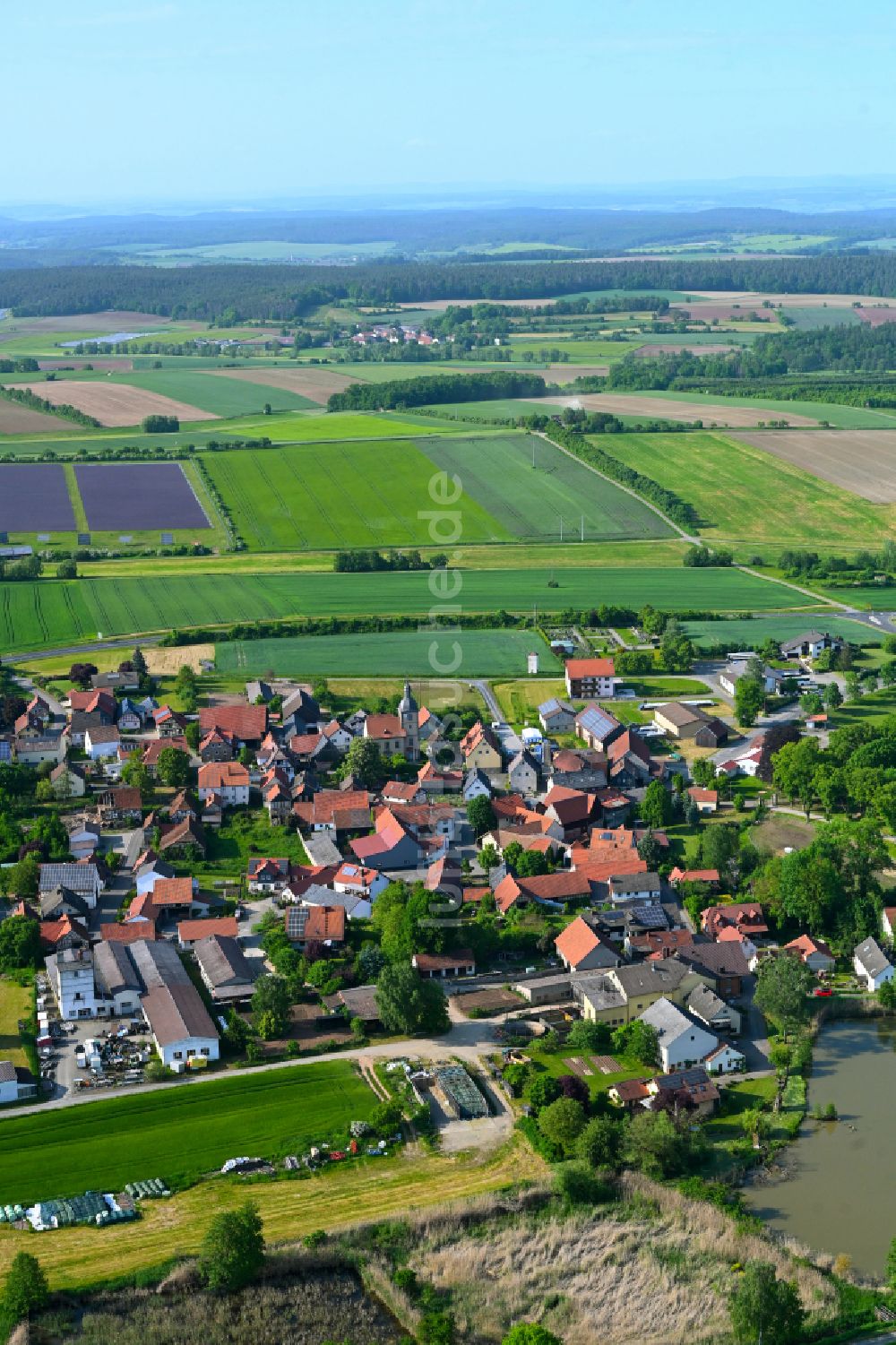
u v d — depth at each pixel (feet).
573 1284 476.95
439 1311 463.42
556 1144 538.06
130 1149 540.52
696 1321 457.68
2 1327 450.30
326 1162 535.19
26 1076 582.35
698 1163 537.65
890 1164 538.47
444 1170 531.50
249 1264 475.31
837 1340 447.42
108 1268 479.00
